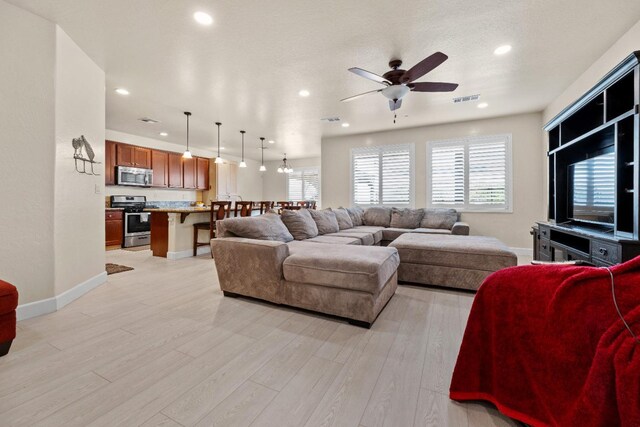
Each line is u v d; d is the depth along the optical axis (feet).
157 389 4.66
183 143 23.89
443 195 18.19
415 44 9.04
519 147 16.29
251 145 25.05
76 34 8.47
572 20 7.88
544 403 3.52
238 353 5.82
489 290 4.24
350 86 12.28
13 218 7.23
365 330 6.91
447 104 14.51
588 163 9.63
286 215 12.35
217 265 9.19
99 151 10.35
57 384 4.75
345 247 9.36
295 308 8.21
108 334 6.57
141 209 20.21
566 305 3.34
